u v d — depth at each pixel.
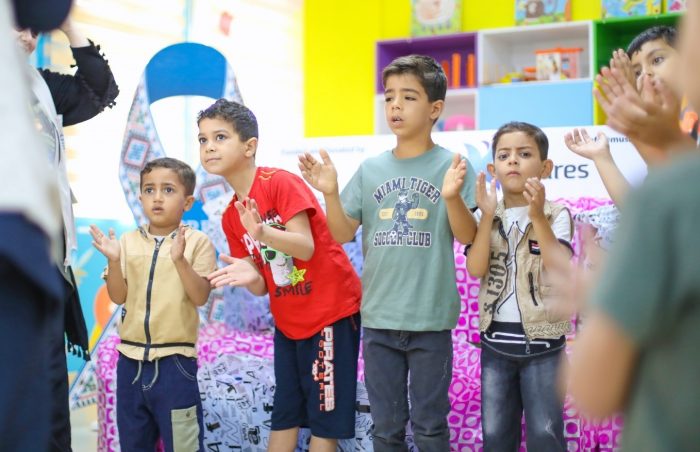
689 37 0.79
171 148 4.20
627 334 0.74
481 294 2.06
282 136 5.28
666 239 0.73
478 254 2.01
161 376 2.14
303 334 2.17
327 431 2.15
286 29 5.30
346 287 2.19
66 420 2.01
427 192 2.09
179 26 4.42
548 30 5.29
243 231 2.25
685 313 0.74
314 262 2.16
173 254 2.12
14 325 0.87
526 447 2.02
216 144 2.18
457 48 5.79
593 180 2.56
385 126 5.69
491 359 2.02
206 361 2.46
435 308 2.02
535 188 1.88
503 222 2.06
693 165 0.75
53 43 3.63
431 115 2.13
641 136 1.08
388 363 2.05
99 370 2.47
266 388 2.36
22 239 0.85
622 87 1.15
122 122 4.04
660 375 0.76
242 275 2.08
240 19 4.89
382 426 2.05
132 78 4.10
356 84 5.66
